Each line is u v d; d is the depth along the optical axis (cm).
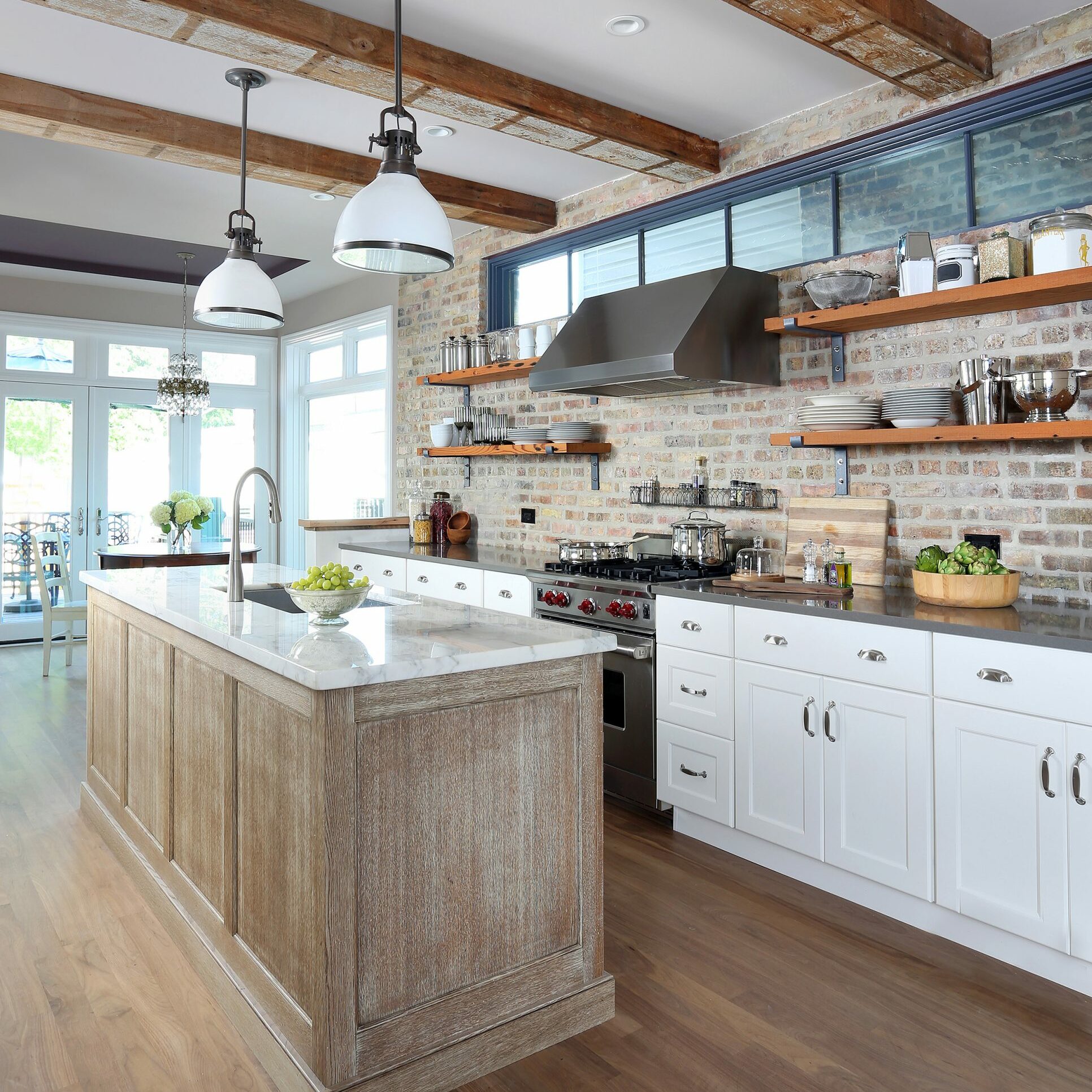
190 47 310
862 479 347
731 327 361
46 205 498
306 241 570
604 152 374
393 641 211
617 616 361
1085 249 269
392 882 189
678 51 315
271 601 312
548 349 419
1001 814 238
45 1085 195
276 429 806
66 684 569
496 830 205
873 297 346
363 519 594
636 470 447
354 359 712
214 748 235
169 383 644
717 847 329
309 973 188
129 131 354
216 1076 199
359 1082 184
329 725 179
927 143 330
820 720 284
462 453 511
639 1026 218
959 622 250
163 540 644
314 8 278
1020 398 278
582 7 285
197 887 249
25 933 262
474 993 201
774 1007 225
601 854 224
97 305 721
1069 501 290
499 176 445
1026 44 298
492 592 440
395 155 244
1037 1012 222
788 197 381
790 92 350
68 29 297
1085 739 221
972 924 253
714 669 321
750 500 384
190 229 543
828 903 284
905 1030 215
